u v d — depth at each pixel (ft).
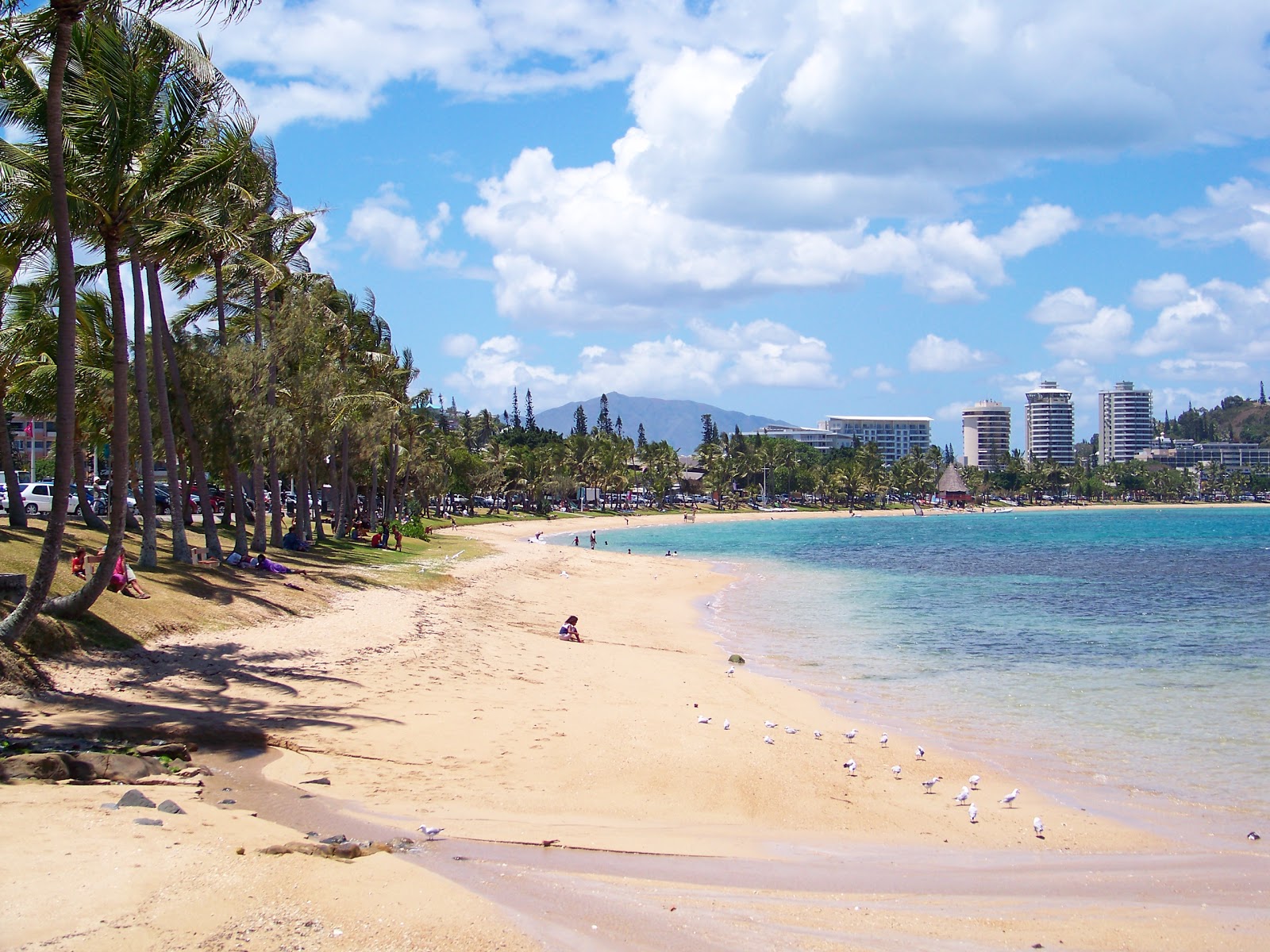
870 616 130.00
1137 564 234.17
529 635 97.60
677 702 66.49
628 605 142.10
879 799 45.55
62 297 54.34
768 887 32.68
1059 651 96.73
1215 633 111.04
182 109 64.49
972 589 169.48
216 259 106.83
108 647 62.03
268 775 41.27
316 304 131.34
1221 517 643.86
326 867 28.76
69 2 52.42
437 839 34.45
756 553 282.36
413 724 52.70
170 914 24.20
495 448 485.15
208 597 83.10
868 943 28.19
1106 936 30.14
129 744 43.70
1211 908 33.01
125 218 64.13
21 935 22.39
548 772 45.21
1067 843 40.29
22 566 73.05
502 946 24.91
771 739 54.60
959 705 70.08
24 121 61.93
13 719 46.70
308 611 90.27
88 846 28.50
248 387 112.37
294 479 187.93
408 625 90.84
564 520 493.77
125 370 63.16
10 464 103.50
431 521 355.15
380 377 188.65
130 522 131.95
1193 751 56.90
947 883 34.73
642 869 33.32
